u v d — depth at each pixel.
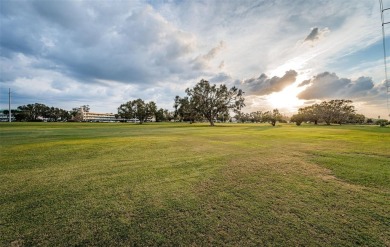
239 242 2.88
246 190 4.88
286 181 5.55
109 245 2.84
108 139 15.47
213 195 4.58
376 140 15.66
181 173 6.33
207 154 9.51
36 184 5.28
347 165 7.34
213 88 59.06
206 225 3.33
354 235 3.05
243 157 8.81
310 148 11.39
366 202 4.20
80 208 3.93
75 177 5.90
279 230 3.18
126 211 3.82
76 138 16.28
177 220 3.49
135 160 8.17
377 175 6.07
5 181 5.51
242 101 58.78
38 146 11.54
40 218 3.55
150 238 2.99
